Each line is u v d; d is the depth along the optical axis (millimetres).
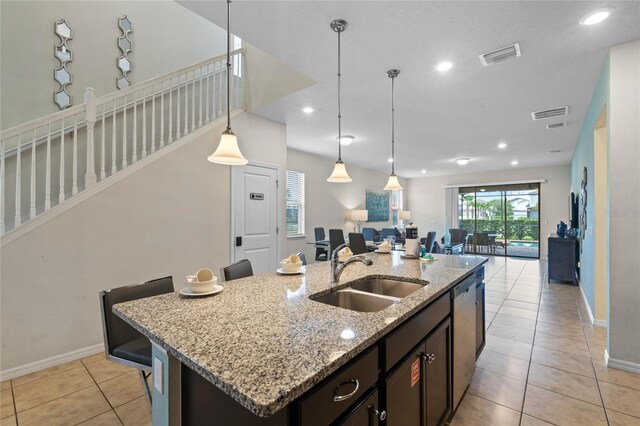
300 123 4461
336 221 7578
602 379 2273
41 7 3170
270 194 4305
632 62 2344
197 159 3445
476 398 2076
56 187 2992
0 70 2938
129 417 1862
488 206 9320
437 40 2371
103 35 3592
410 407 1320
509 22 2139
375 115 4086
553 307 4043
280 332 1044
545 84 3117
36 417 1860
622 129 2373
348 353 893
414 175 10031
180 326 1105
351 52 2559
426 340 1479
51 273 2484
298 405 763
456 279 1874
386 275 2014
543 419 1855
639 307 2322
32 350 2393
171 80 3352
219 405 874
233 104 4117
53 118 2529
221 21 2189
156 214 3096
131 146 3463
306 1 1965
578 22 2121
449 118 4188
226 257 3723
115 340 1532
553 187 8117
